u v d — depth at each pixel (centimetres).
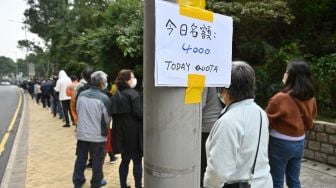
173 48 155
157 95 160
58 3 3456
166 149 161
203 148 373
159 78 151
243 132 200
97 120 439
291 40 946
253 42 923
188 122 163
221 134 198
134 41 1044
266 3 866
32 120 1257
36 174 567
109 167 582
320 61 777
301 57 794
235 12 853
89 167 580
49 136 895
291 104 311
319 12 953
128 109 418
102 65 1198
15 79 10112
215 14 173
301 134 318
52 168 599
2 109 1905
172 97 159
